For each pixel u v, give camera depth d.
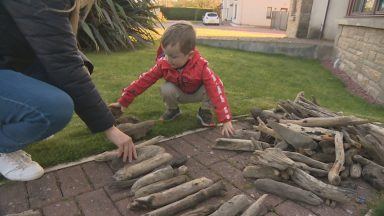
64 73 1.34
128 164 1.78
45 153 1.89
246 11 28.84
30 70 1.55
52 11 1.25
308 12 9.43
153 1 7.11
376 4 5.31
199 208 1.44
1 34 1.33
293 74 5.24
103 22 5.77
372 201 1.61
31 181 1.66
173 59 2.15
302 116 2.42
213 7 41.88
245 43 7.79
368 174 1.77
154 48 6.41
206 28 20.38
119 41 5.85
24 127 1.43
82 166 1.81
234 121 2.61
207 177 1.77
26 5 1.21
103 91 3.23
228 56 6.45
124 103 2.36
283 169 1.67
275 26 26.42
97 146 2.00
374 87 4.36
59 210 1.47
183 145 2.14
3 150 1.54
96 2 5.41
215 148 2.09
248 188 1.69
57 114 1.40
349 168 1.85
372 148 1.89
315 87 4.49
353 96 4.30
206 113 2.44
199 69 2.21
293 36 10.12
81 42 5.67
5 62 1.40
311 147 1.91
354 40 5.61
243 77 4.52
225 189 1.62
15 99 1.36
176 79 2.30
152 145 1.96
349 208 1.56
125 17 6.16
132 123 2.25
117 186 1.62
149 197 1.46
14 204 1.50
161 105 2.87
